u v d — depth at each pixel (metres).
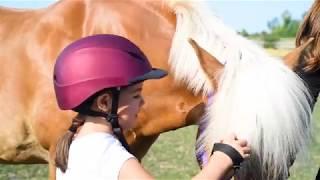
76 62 1.92
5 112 3.78
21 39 3.79
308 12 2.93
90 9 3.65
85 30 3.61
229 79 2.59
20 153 3.88
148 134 3.57
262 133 2.39
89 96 1.90
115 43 1.95
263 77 2.52
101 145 1.89
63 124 3.59
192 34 3.33
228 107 2.49
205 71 2.71
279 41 22.22
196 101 3.38
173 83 3.41
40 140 3.73
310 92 2.78
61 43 3.64
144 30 3.52
